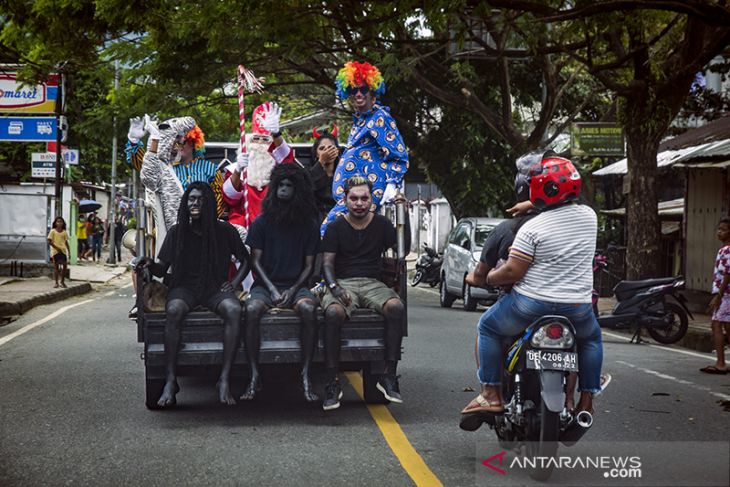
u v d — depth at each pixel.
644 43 16.44
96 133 24.16
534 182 5.76
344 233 7.76
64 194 36.22
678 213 23.27
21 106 26.03
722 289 10.56
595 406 8.27
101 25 18.69
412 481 5.61
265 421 7.41
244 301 7.54
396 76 20.02
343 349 7.42
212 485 5.51
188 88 22.72
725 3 13.13
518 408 5.74
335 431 7.04
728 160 16.31
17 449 6.42
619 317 14.10
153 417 7.53
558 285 5.68
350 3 13.49
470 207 27.94
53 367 10.26
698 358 12.15
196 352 7.33
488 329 5.93
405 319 7.50
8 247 27.30
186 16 17.77
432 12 11.20
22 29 19.36
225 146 12.84
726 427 7.30
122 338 13.05
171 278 7.61
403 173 8.84
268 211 7.73
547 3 11.88
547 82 23.61
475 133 27.33
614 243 27.64
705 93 23.16
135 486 5.49
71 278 27.61
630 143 17.03
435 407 8.02
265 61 21.59
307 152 12.31
